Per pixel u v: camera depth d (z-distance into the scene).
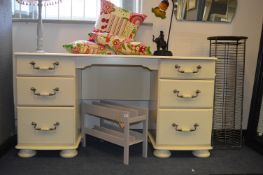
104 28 1.97
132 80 2.11
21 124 1.62
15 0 2.04
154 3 2.12
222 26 2.20
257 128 2.02
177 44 2.18
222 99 2.23
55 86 1.61
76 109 1.69
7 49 1.81
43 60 1.59
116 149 1.85
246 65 2.24
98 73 2.08
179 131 1.69
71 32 2.11
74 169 1.50
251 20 2.20
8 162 1.58
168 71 1.65
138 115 1.67
